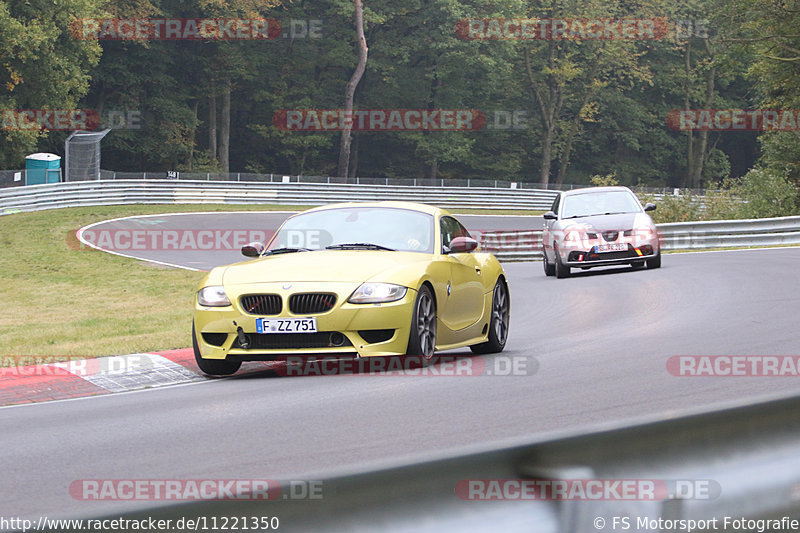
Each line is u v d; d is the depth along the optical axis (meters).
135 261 58.03
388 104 160.50
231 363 17.81
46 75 111.88
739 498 5.49
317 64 156.25
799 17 84.56
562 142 175.12
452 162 169.75
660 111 181.38
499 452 4.88
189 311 31.61
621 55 162.62
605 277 39.12
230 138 161.50
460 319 18.56
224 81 148.00
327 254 17.75
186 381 17.81
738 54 91.75
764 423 5.81
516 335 23.42
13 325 31.73
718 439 5.61
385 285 16.36
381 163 166.25
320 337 16.17
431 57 157.88
